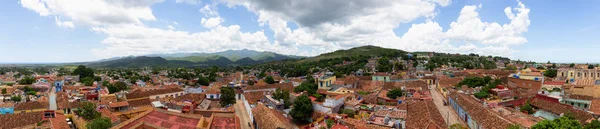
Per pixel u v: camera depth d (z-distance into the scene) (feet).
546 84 300.61
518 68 609.42
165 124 174.91
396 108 228.63
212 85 506.89
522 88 310.45
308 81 430.20
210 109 266.77
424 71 577.43
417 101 236.43
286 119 224.33
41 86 416.46
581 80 326.44
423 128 167.53
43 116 199.82
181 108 252.83
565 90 256.73
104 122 175.32
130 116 229.25
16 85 438.81
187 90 388.16
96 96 299.99
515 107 237.25
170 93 351.25
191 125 172.96
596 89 230.07
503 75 431.84
